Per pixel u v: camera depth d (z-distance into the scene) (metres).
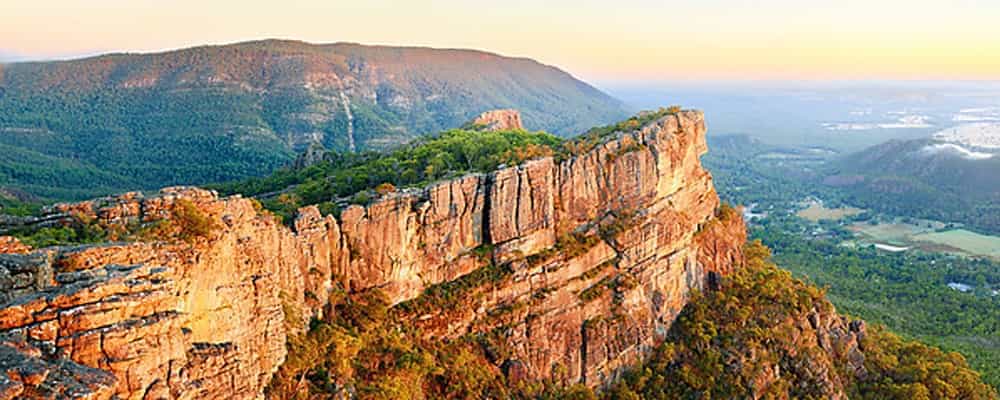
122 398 37.72
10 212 82.25
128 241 45.94
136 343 38.69
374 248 80.06
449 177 94.56
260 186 137.00
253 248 56.25
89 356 37.03
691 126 124.62
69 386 34.34
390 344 76.44
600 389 98.56
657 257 110.50
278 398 56.16
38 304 36.53
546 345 94.00
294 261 66.06
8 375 33.06
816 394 102.62
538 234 96.38
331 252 75.69
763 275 127.88
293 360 59.53
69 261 40.91
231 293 51.03
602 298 101.38
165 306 41.44
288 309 62.78
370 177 108.12
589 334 98.00
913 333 170.12
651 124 117.12
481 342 87.81
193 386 43.97
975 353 153.00
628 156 107.25
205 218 50.62
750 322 111.31
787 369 105.88
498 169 93.38
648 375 101.38
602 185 105.75
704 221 128.88
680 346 107.94
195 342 47.16
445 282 88.56
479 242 92.62
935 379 109.50
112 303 38.50
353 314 76.31
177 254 46.16
